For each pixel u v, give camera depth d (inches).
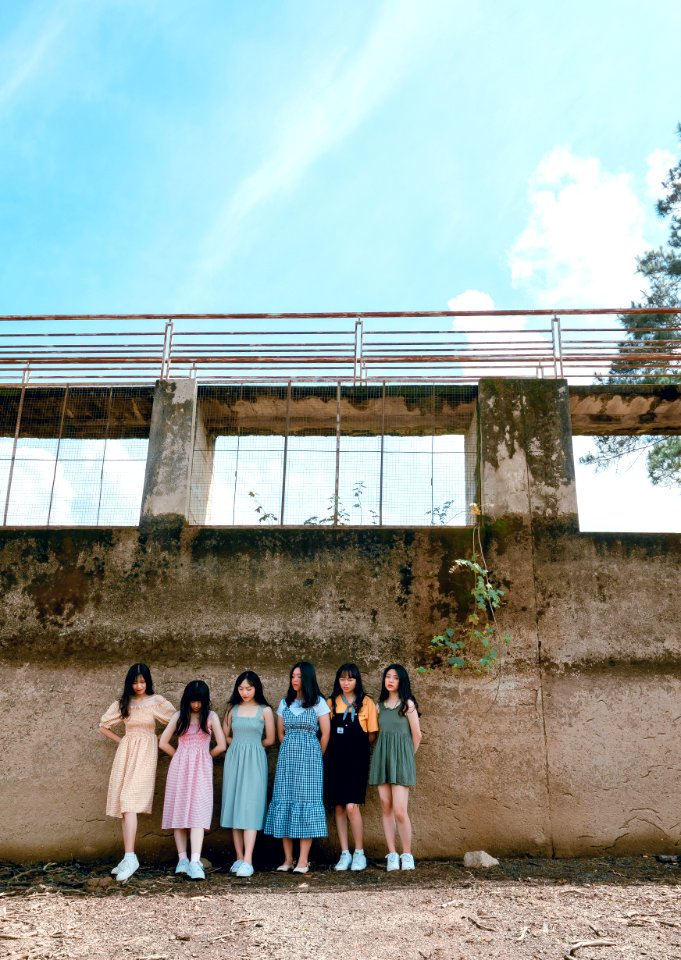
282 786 228.7
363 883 211.2
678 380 416.8
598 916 180.5
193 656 261.1
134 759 231.9
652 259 497.4
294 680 239.5
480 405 286.8
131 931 171.6
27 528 281.1
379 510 282.0
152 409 301.7
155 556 273.6
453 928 172.4
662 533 269.1
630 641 257.6
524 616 260.8
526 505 273.7
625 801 243.6
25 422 320.5
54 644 265.3
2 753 254.2
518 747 248.7
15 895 204.1
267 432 327.3
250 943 163.6
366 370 302.8
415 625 261.9
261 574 269.6
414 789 246.1
